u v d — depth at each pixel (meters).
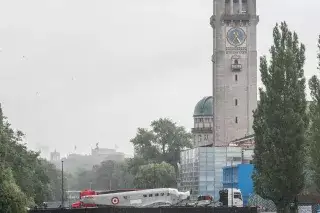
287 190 103.25
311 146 104.81
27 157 130.38
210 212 104.25
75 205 152.75
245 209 104.56
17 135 126.62
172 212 103.38
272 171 103.06
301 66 107.88
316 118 105.12
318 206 117.56
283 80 105.31
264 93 107.12
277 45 108.06
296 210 104.81
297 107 105.06
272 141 103.69
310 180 124.06
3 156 89.00
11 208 70.25
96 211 101.75
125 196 150.38
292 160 102.69
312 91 106.75
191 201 152.25
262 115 107.88
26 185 116.69
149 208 102.94
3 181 71.31
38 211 100.31
